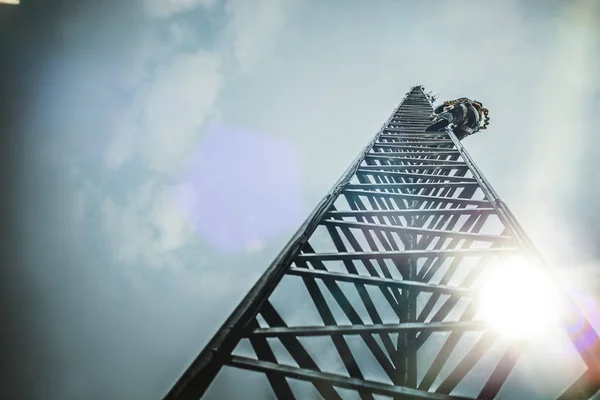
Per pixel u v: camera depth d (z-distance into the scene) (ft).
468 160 23.30
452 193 21.45
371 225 15.14
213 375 8.73
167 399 8.17
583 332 9.66
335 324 11.00
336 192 18.30
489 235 14.40
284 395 8.92
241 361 8.95
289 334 9.95
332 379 8.95
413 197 18.97
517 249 12.95
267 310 10.71
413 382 12.23
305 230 14.20
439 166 23.29
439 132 32.04
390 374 11.39
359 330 10.21
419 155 26.63
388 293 15.83
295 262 13.34
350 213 16.71
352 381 8.95
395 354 12.05
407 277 17.20
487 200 17.75
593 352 9.27
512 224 14.73
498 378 9.35
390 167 23.11
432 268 15.56
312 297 11.60
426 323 10.37
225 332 9.43
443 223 20.15
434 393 8.86
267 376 9.08
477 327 10.14
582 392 9.00
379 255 13.35
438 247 19.02
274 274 11.55
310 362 9.86
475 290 11.31
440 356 10.19
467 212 16.71
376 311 11.94
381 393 8.82
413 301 15.94
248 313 10.07
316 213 15.66
